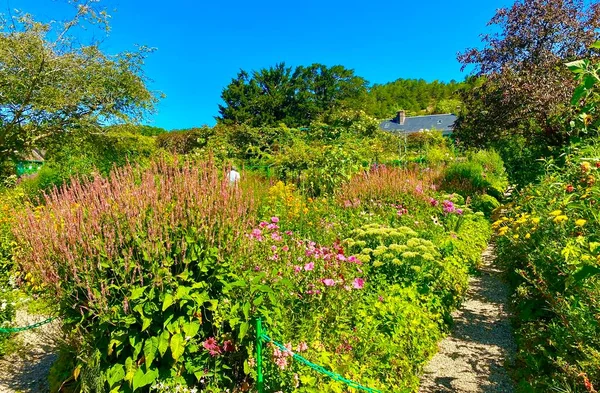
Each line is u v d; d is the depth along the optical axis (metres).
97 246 2.53
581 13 9.87
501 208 7.33
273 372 2.55
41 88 11.62
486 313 4.59
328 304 3.19
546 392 2.75
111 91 13.17
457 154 17.70
